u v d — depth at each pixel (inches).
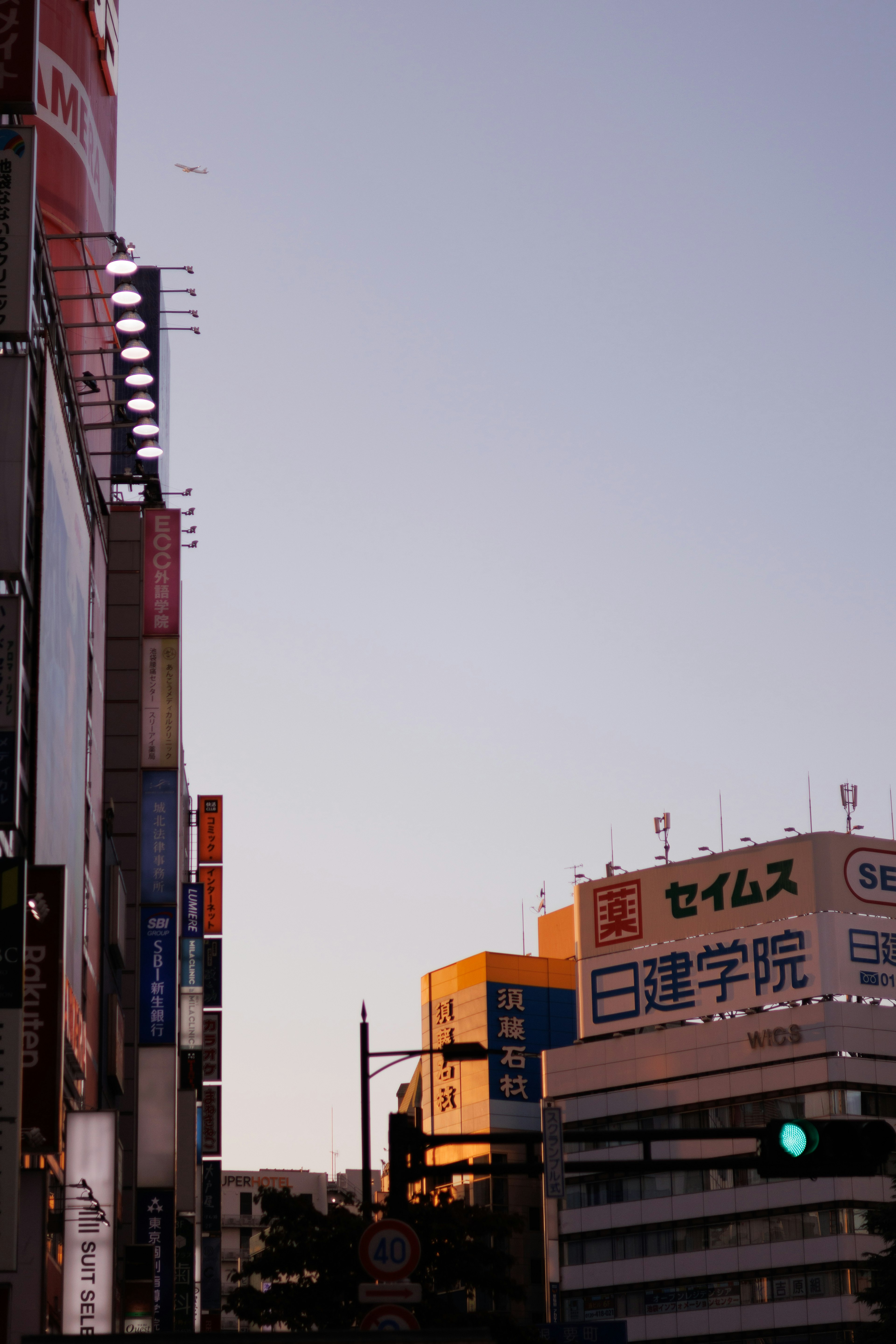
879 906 4520.2
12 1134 1326.3
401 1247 935.7
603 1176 4621.1
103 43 2945.4
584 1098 4739.2
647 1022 4697.3
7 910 1368.1
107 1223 1860.2
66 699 1898.4
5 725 1448.1
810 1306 4128.9
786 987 4463.6
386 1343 792.3
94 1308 1823.3
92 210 2834.6
